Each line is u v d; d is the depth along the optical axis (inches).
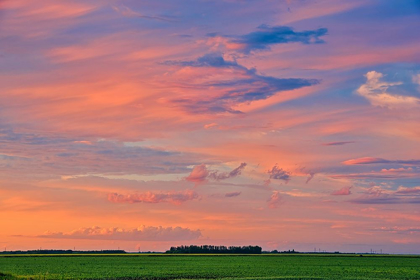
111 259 7480.3
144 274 3607.3
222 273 3757.4
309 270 4370.1
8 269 4281.5
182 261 6599.4
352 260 7810.0
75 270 4148.6
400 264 6176.2
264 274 3676.2
